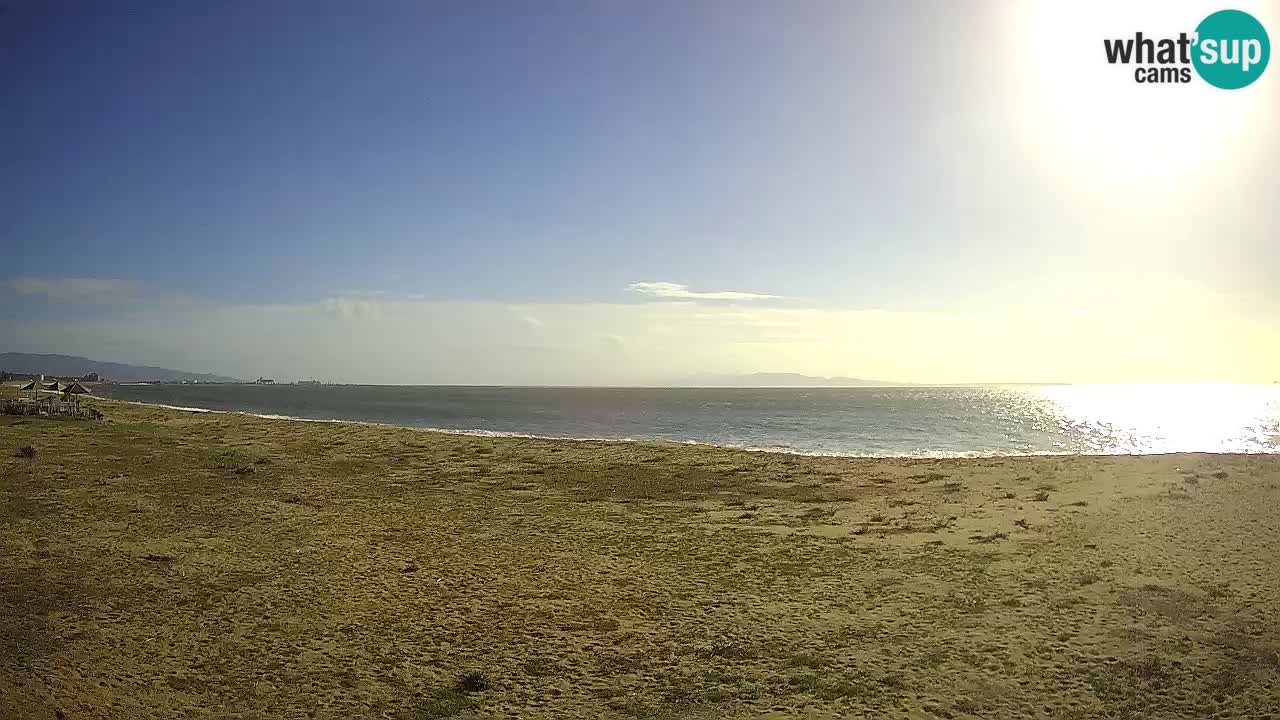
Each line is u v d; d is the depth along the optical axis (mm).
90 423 46781
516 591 17297
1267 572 16469
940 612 15148
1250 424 79625
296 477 31641
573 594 17062
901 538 21328
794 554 20031
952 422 77312
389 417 77000
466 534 22641
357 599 16719
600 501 27812
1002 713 10977
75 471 30609
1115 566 17438
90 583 17250
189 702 11820
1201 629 13570
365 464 35594
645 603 16422
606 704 11742
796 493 29141
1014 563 18219
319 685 12531
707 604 16266
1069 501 25062
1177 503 23625
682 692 12070
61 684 11992
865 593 16594
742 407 111188
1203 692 11289
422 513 25484
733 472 34031
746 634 14477
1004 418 86062
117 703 11562
